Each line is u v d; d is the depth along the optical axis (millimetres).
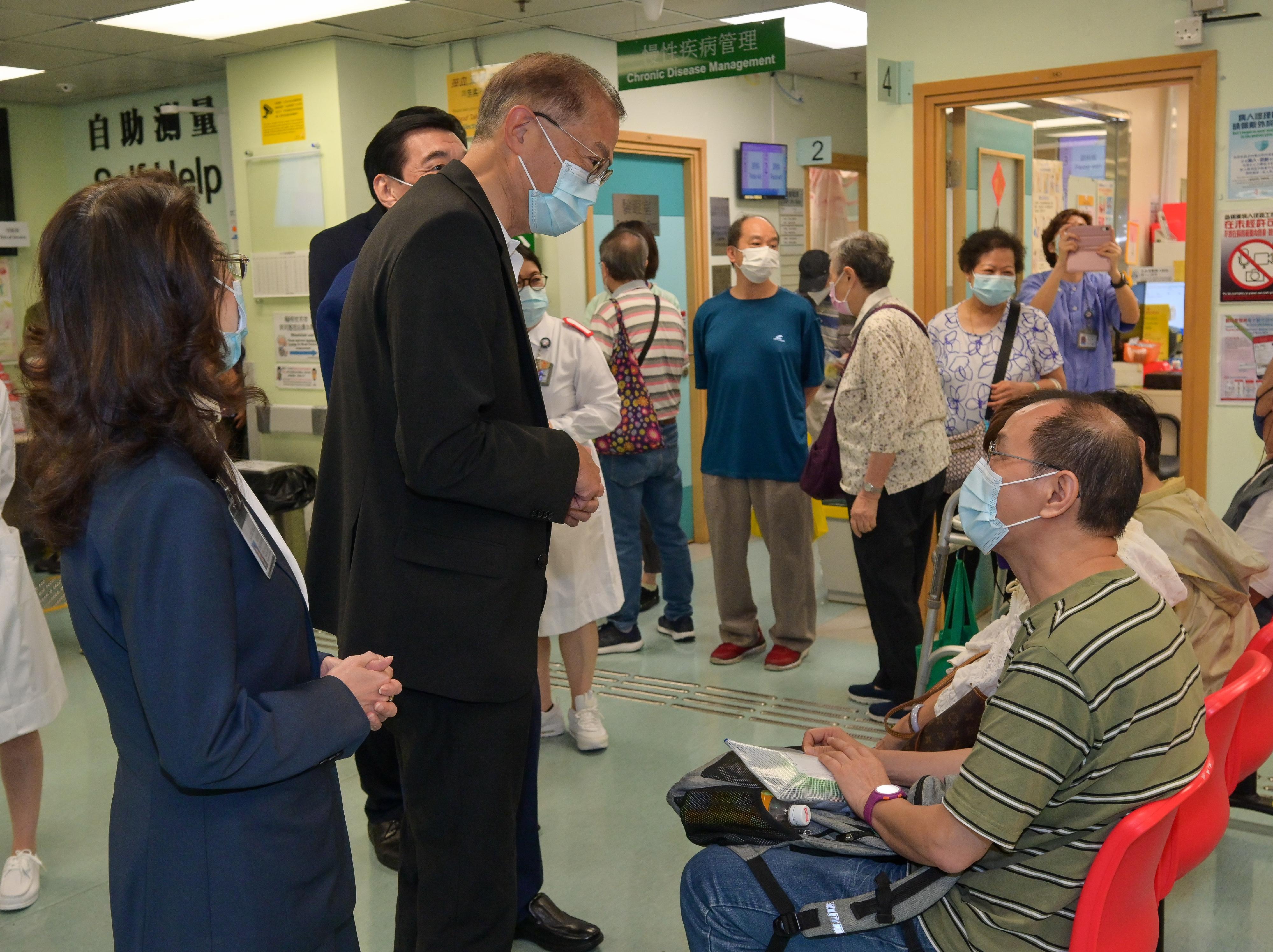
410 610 1744
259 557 1251
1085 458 1510
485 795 1853
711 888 1740
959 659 2141
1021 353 4074
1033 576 1585
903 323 3645
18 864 2785
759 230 4230
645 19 5277
